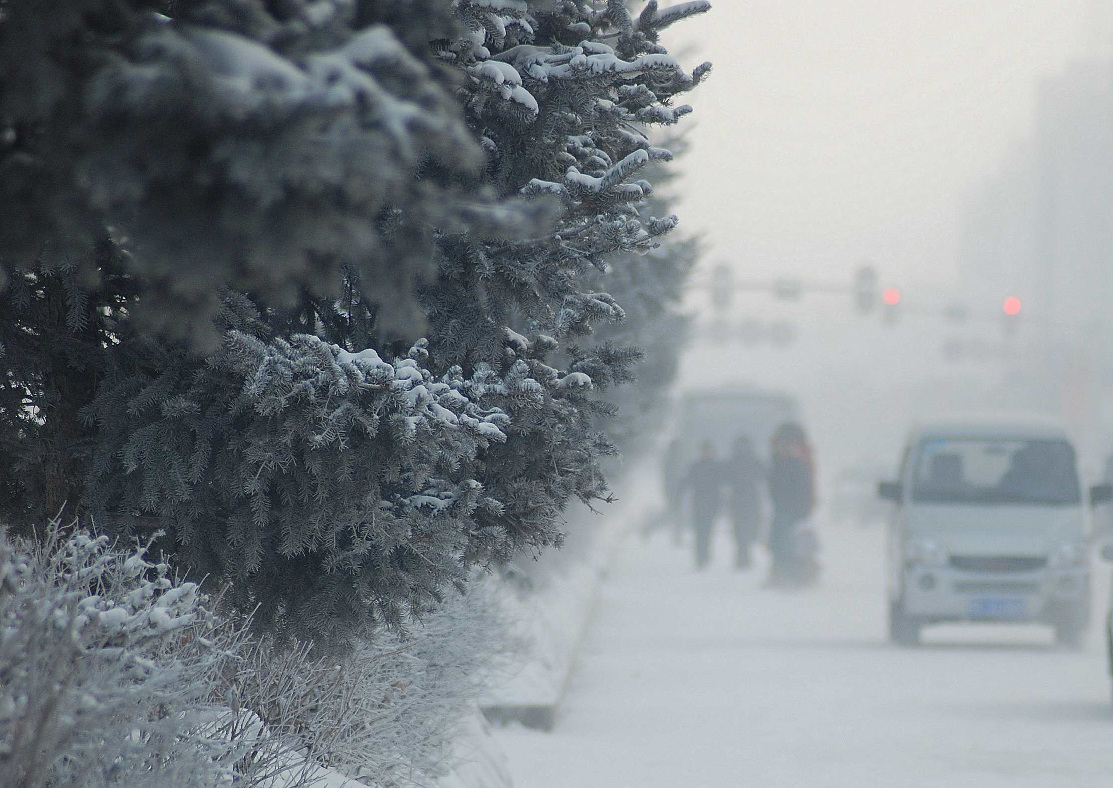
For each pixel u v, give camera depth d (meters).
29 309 20.83
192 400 20.30
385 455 19.39
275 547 20.55
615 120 20.03
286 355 18.91
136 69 10.23
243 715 20.00
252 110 10.12
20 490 21.92
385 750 25.16
